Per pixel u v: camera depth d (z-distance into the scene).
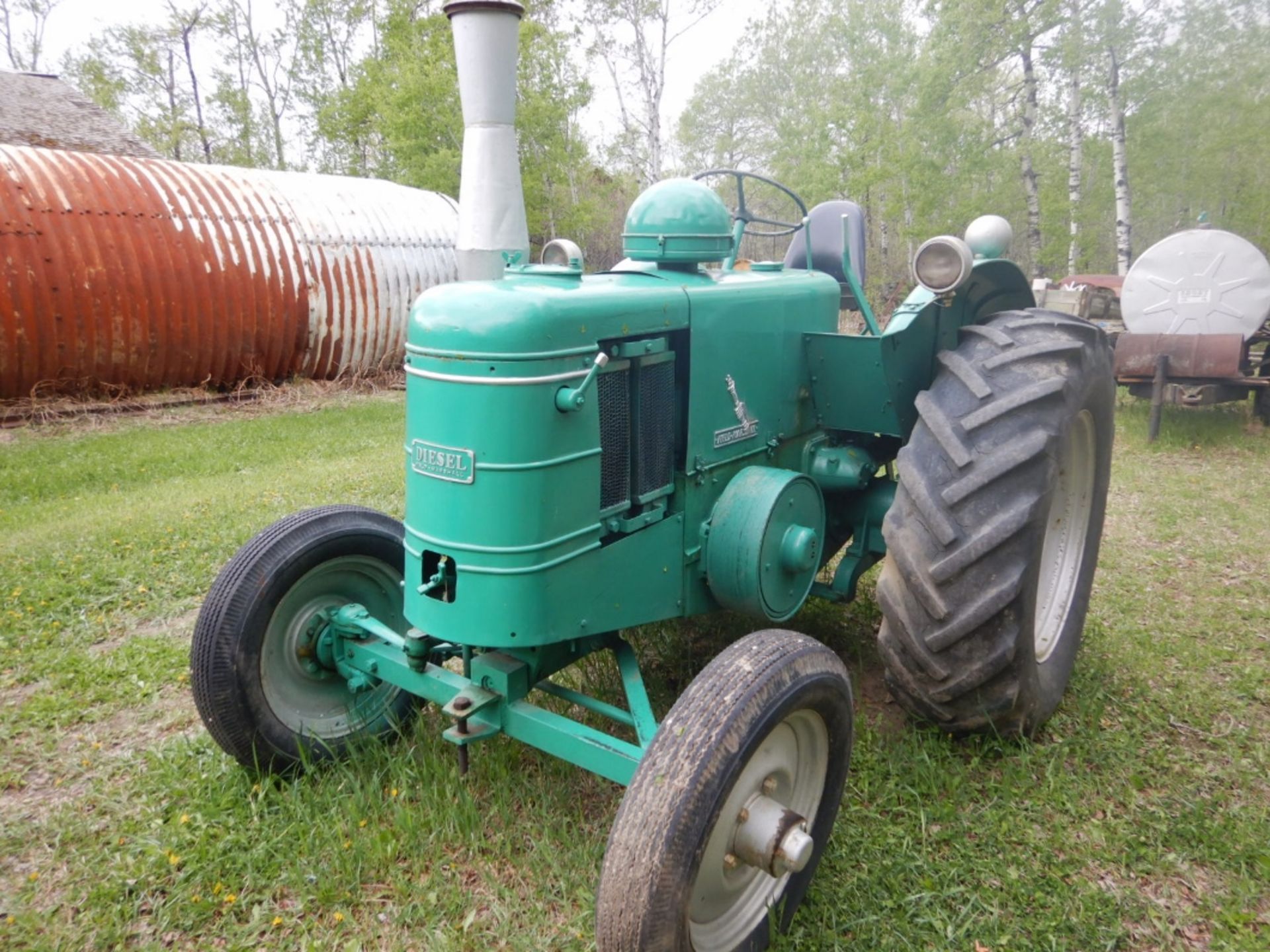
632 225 2.76
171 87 36.16
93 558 4.82
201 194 9.95
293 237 10.43
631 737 2.98
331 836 2.51
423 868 2.43
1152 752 2.85
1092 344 2.84
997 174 21.64
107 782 2.87
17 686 3.52
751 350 2.83
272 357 10.52
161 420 9.20
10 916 2.29
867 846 2.47
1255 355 9.47
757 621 3.75
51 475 6.88
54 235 8.79
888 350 2.93
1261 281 7.18
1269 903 2.26
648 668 3.44
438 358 2.10
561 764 2.85
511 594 2.14
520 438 2.08
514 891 2.35
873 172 18.48
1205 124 18.50
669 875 1.75
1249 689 3.22
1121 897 2.28
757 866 2.00
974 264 3.10
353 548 2.92
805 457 3.28
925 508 2.51
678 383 2.59
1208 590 4.14
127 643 3.88
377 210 11.43
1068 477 3.19
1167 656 3.50
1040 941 2.15
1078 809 2.59
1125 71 16.61
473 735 2.35
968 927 2.18
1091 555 3.34
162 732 3.19
